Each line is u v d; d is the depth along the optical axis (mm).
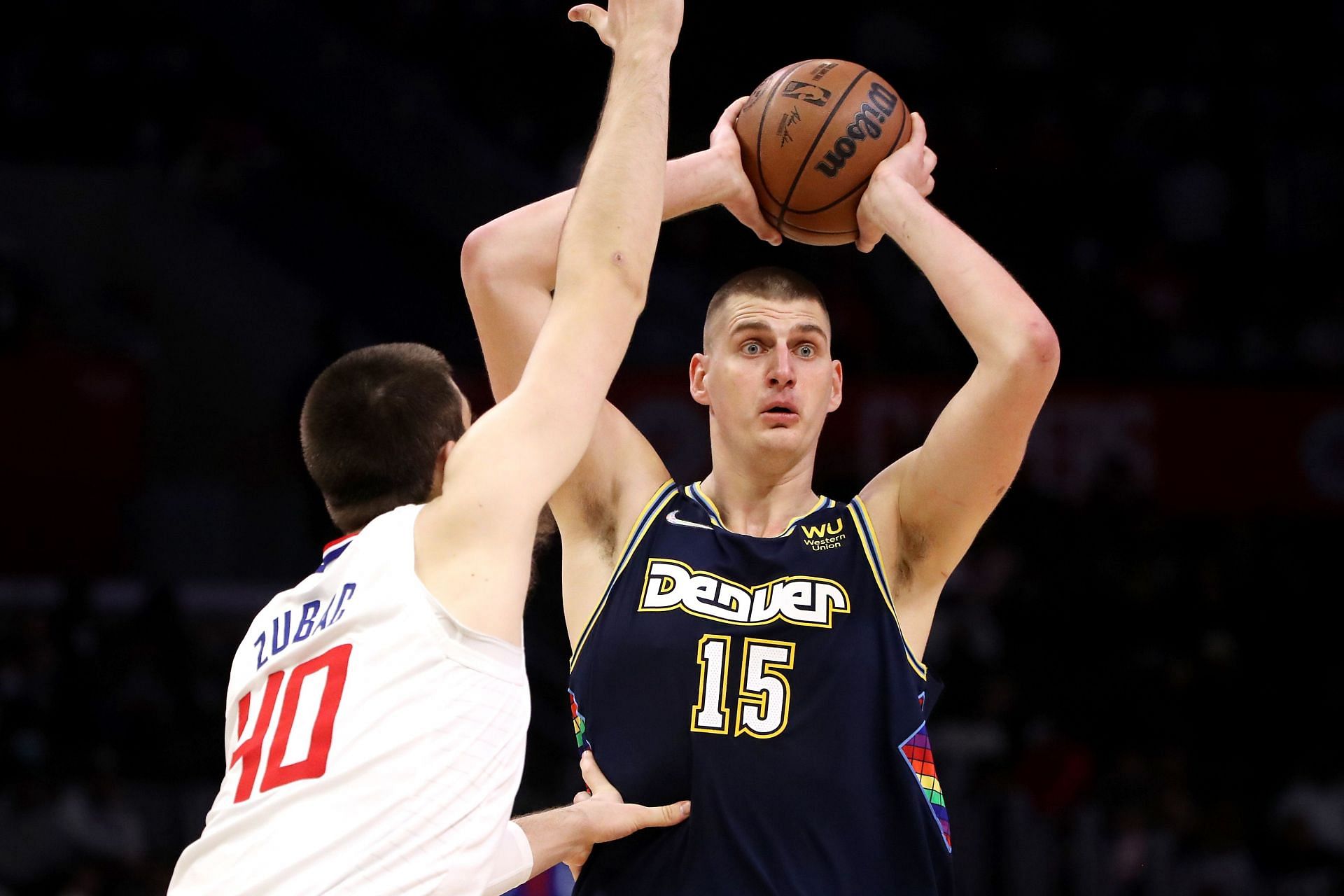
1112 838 31062
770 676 11391
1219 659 36719
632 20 10680
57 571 39875
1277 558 40031
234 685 10180
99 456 40562
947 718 34906
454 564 9516
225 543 45594
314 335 49688
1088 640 38250
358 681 9391
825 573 11750
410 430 10289
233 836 9297
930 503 11727
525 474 9602
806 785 11141
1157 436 41312
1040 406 11227
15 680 34312
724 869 11031
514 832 10273
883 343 47438
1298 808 34000
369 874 8953
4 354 42562
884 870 11125
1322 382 41938
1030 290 49219
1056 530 40125
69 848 30516
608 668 11719
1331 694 37094
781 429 12211
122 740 33531
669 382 39531
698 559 11914
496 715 9430
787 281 12500
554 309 10031
